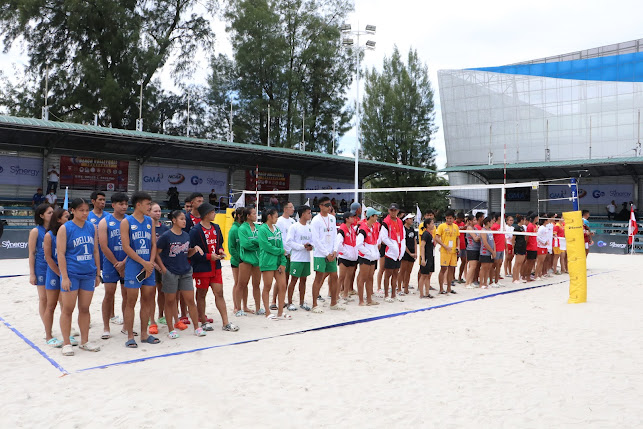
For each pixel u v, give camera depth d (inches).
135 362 203.3
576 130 1365.7
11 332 255.0
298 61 1545.3
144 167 918.4
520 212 1347.2
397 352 218.4
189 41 1320.1
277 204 1063.0
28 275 470.9
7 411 153.1
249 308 322.0
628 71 1300.4
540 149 1422.2
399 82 1609.3
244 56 1392.7
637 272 531.5
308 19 1529.3
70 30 1137.4
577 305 327.9
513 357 209.8
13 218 749.9
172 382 179.2
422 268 369.7
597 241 923.4
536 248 466.3
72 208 216.5
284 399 163.9
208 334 253.3
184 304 274.4
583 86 1350.9
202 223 259.6
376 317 291.4
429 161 1616.6
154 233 236.7
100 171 867.4
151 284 233.9
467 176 1530.5
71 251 216.4
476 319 286.8
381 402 161.6
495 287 426.0
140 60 1189.1
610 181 1224.2
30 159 799.1
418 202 1603.1
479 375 187.8
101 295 371.6
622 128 1302.9
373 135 1596.9
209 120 1481.3
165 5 1257.4
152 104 1266.0
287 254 321.4
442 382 180.2
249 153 927.0
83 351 220.5
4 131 733.9
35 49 1149.1
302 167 1117.1
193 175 978.1
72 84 1166.3
